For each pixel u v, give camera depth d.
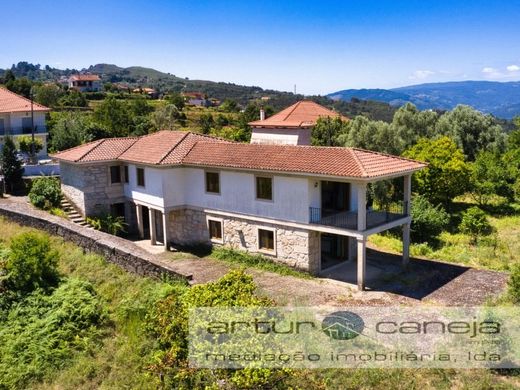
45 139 48.06
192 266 23.28
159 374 12.62
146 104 91.94
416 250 26.16
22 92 88.06
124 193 29.58
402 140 44.25
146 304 16.58
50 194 29.33
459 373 13.12
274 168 21.75
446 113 56.00
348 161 20.58
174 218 27.36
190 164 25.41
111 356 14.73
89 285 18.38
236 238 24.50
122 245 21.39
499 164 41.38
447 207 36.50
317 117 51.16
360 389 12.67
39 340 15.11
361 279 20.05
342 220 21.23
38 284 17.84
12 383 13.53
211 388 10.69
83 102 92.19
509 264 24.05
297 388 11.78
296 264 22.20
